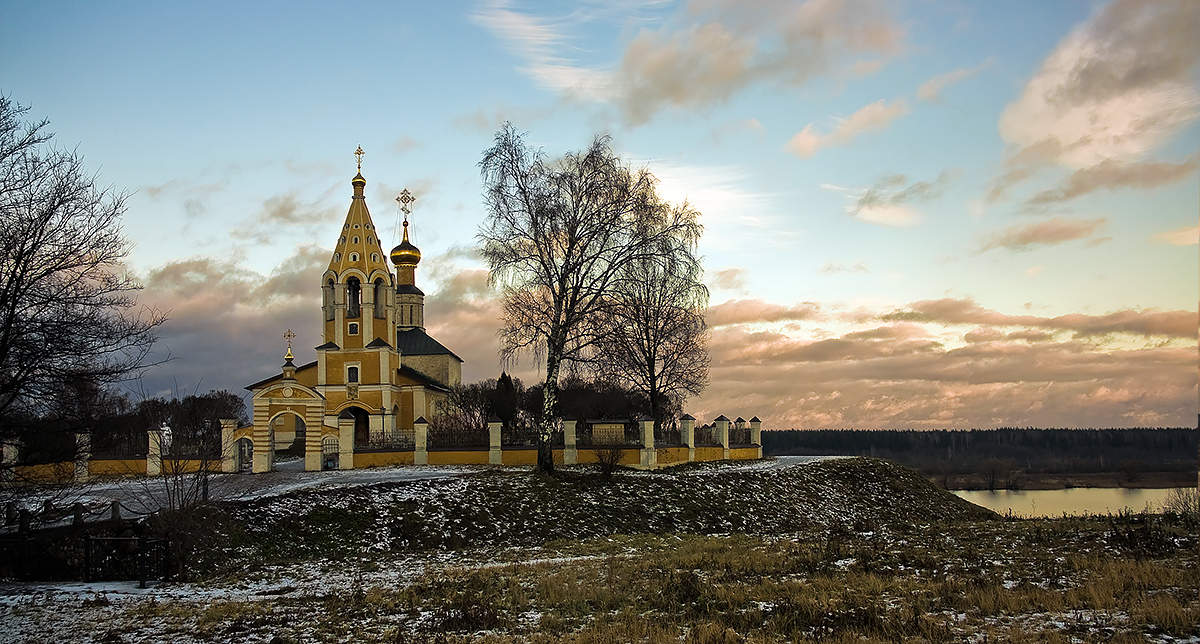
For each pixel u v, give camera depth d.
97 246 24.55
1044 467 123.75
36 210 23.42
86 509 29.31
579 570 22.42
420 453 43.88
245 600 19.97
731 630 14.22
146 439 43.69
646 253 38.56
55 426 23.70
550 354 39.03
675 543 29.67
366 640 15.30
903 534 27.59
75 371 23.42
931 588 17.27
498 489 35.66
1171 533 23.22
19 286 22.88
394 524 30.98
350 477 38.62
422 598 19.22
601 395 67.50
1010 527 27.75
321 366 62.53
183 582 23.05
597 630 14.99
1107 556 20.08
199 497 28.33
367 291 63.34
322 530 29.62
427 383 66.19
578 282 39.09
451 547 30.39
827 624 14.72
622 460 42.84
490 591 19.50
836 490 45.41
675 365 53.38
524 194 38.34
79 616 18.27
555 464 42.69
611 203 38.59
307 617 17.50
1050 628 13.73
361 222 64.12
